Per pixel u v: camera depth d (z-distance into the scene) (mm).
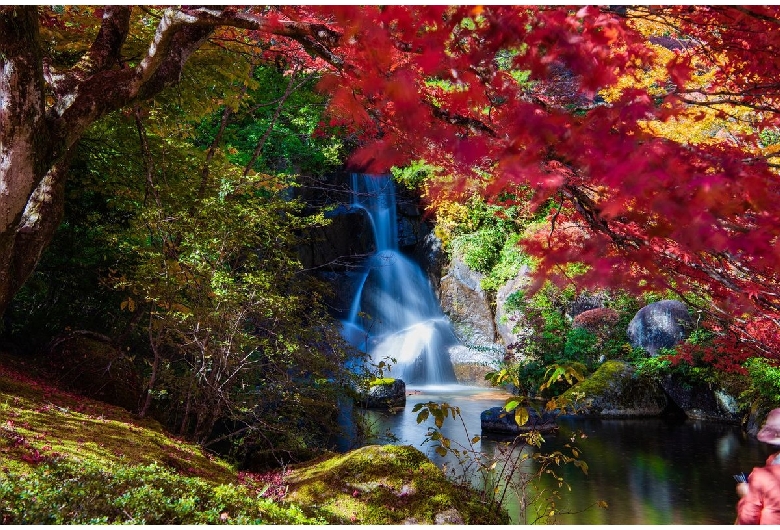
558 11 1781
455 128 2289
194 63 8266
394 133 2238
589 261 2129
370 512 4742
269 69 15289
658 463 8977
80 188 8844
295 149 16672
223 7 2980
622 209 1854
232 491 4215
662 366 13156
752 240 1705
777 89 2678
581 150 1781
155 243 7734
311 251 18219
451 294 18266
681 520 6504
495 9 1804
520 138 1842
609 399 13148
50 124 3158
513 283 16516
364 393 8500
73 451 4402
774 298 2748
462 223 17875
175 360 7703
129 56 7402
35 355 8625
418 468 5258
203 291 6879
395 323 18891
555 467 8633
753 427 11234
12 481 3408
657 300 14336
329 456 6492
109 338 8555
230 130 15289
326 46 2746
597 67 1809
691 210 1645
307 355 7430
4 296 3320
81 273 9109
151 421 6660
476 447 9758
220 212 6973
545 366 14797
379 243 19891
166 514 3438
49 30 7316
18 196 3088
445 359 17453
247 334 7070
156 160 9008
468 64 1919
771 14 2404
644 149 1721
